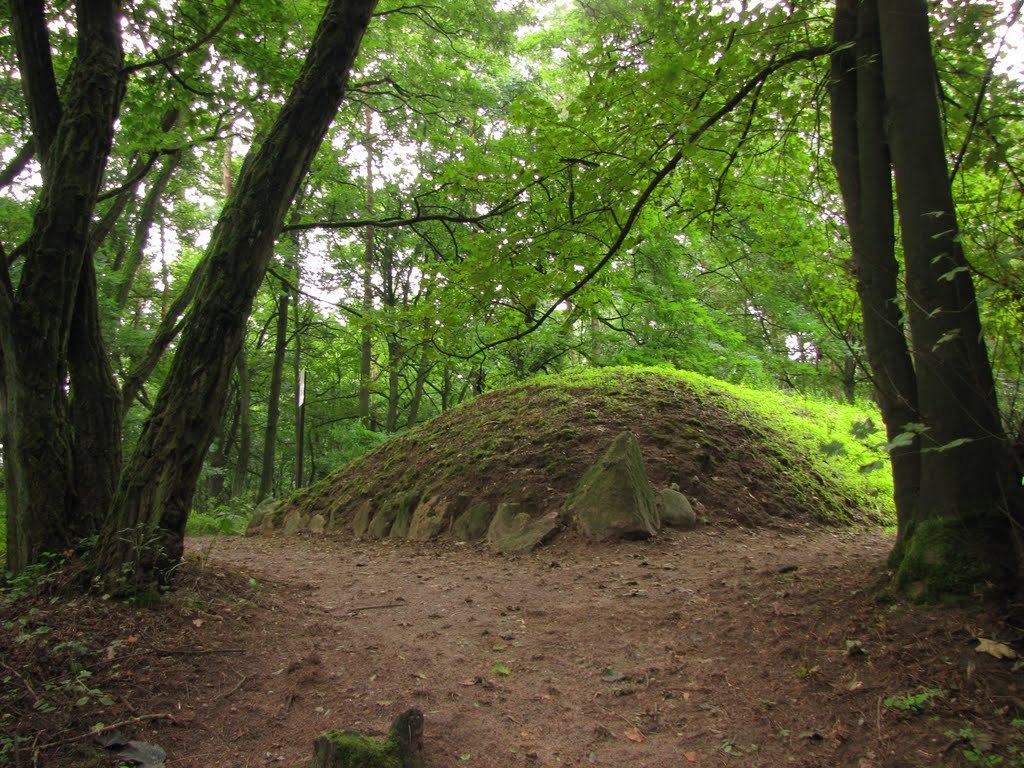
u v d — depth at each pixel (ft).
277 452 100.37
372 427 82.79
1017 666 9.48
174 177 54.85
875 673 10.62
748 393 42.16
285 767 9.76
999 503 11.30
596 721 11.24
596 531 25.35
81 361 17.99
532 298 18.80
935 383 11.80
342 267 61.46
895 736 9.14
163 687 11.75
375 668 13.57
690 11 16.42
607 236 19.79
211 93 25.63
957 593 11.18
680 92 15.71
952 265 11.64
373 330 21.93
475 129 43.21
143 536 14.83
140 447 15.46
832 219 17.83
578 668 13.56
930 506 12.03
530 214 18.60
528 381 41.75
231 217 16.10
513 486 29.86
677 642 14.29
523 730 10.98
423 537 30.19
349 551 30.35
